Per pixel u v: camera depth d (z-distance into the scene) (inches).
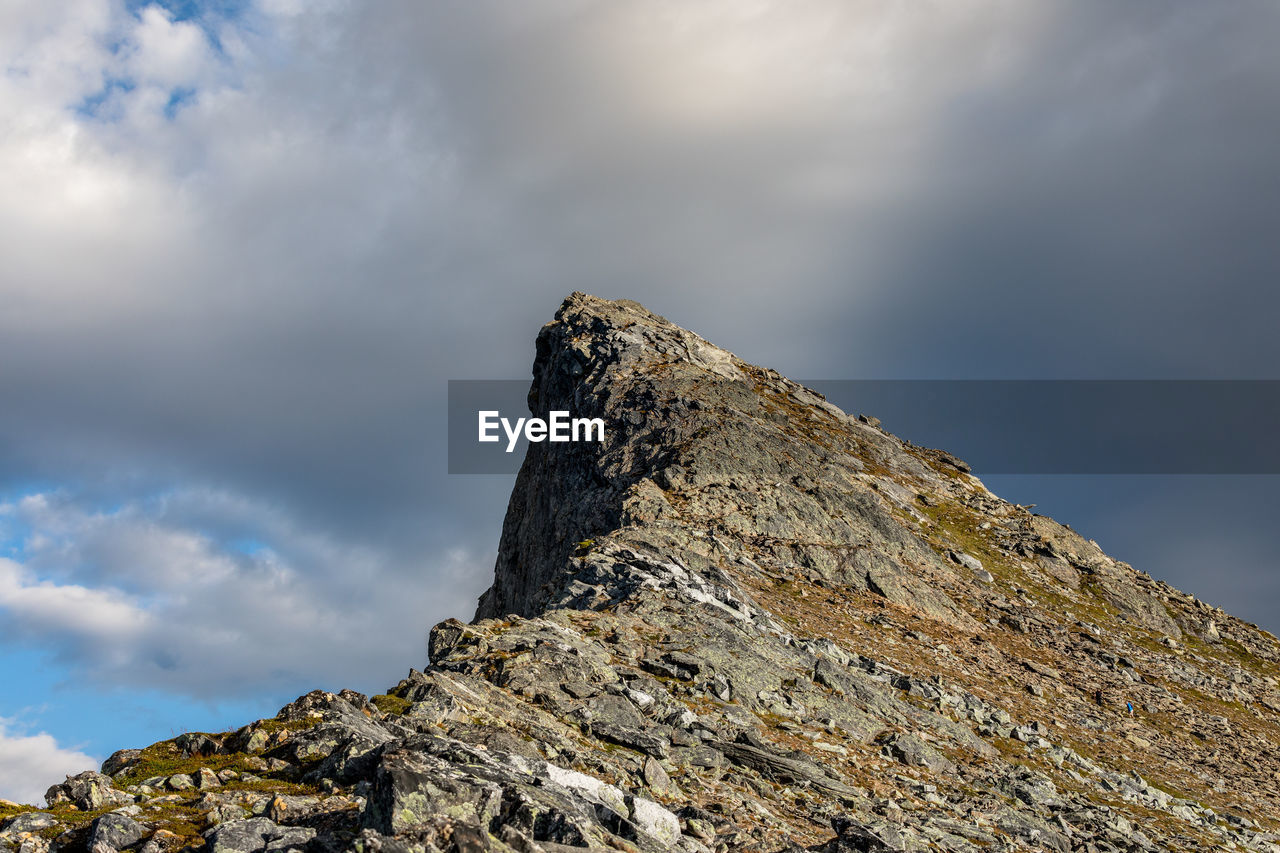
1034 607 2765.7
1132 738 1910.7
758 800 924.0
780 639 1579.7
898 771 1208.8
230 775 630.5
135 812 547.5
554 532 2763.3
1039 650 2378.2
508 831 497.7
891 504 3120.1
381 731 717.9
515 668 1069.1
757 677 1341.0
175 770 654.5
